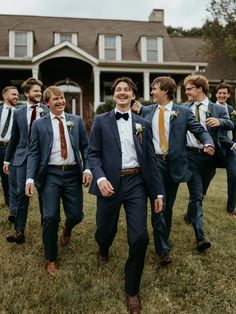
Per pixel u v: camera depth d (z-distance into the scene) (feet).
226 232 17.48
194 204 15.52
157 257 14.74
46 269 13.60
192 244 15.97
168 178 14.15
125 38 82.58
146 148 12.10
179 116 14.21
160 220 14.16
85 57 70.23
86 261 14.26
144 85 73.46
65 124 13.94
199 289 12.87
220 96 20.24
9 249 15.10
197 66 73.67
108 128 12.00
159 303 12.03
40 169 13.41
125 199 11.79
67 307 11.63
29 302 11.82
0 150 19.40
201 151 15.80
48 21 84.07
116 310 11.57
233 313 11.71
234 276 13.67
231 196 19.92
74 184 13.91
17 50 72.95
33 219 18.25
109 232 12.75
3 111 19.52
